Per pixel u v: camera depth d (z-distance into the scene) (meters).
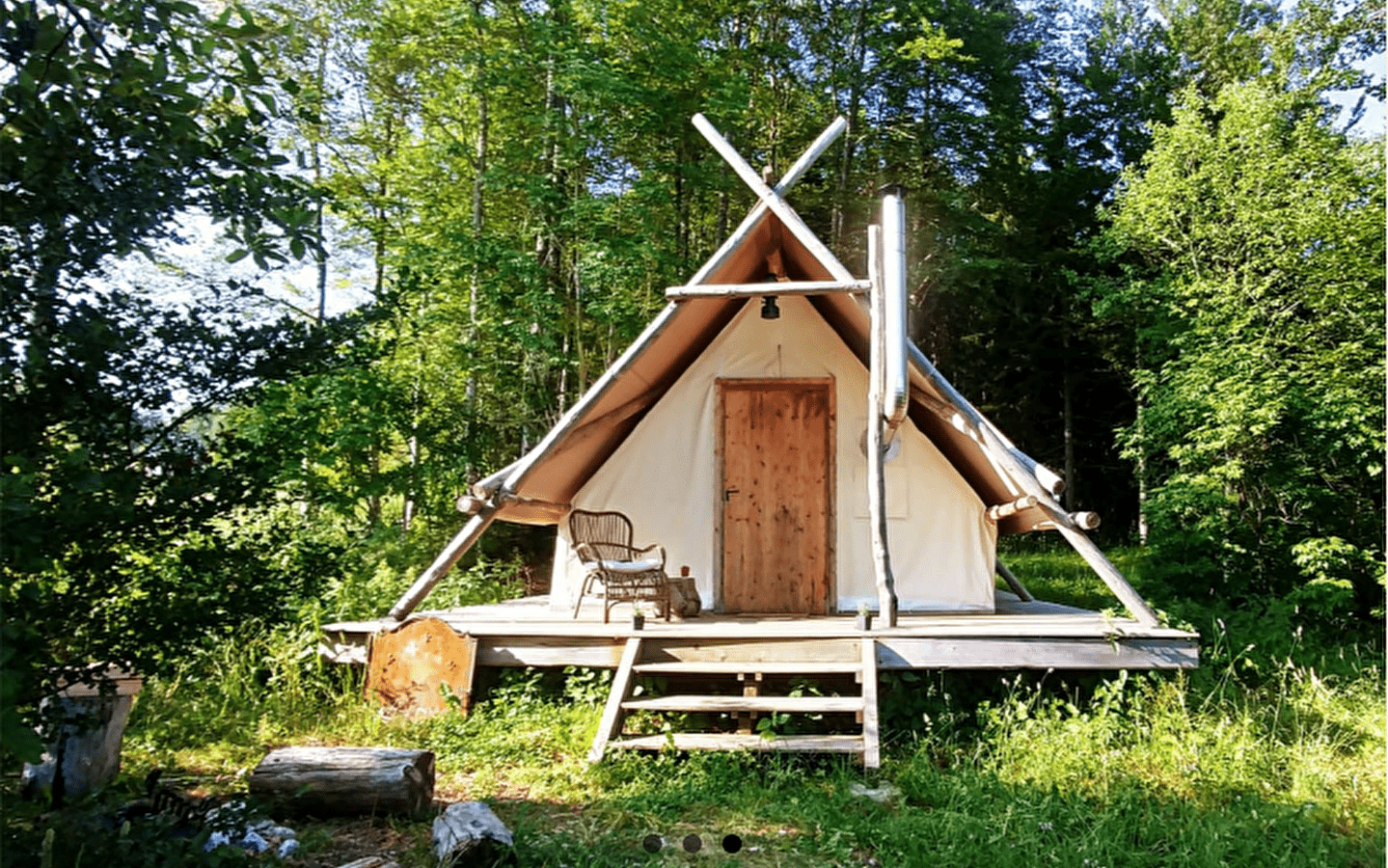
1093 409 23.30
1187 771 5.39
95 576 3.06
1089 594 12.59
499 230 16.61
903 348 6.66
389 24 14.24
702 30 16.33
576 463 8.66
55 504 2.77
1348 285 11.87
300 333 3.43
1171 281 13.09
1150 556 12.34
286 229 3.09
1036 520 8.40
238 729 6.44
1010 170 21.33
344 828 4.68
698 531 9.00
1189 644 6.65
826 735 6.12
